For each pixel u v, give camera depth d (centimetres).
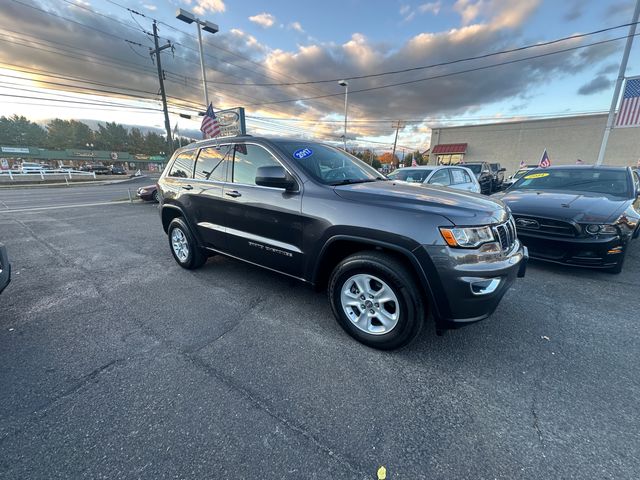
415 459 159
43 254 533
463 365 233
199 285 387
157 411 188
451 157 4050
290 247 288
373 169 380
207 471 151
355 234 241
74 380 216
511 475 150
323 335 274
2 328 286
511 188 595
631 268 454
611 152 3169
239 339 268
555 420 183
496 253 226
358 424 180
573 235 400
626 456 159
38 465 153
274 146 309
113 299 349
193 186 387
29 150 7550
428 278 216
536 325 291
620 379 218
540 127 3456
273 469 153
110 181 3222
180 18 1326
